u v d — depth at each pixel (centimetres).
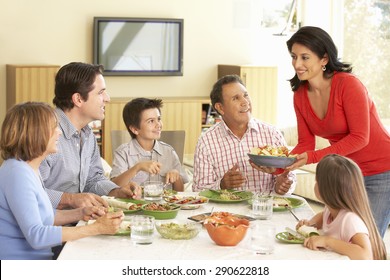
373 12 752
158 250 225
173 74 835
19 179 230
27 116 232
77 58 806
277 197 301
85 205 277
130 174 322
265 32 867
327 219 250
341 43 800
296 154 313
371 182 315
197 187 336
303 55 303
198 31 849
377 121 312
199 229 242
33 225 228
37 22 791
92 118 305
